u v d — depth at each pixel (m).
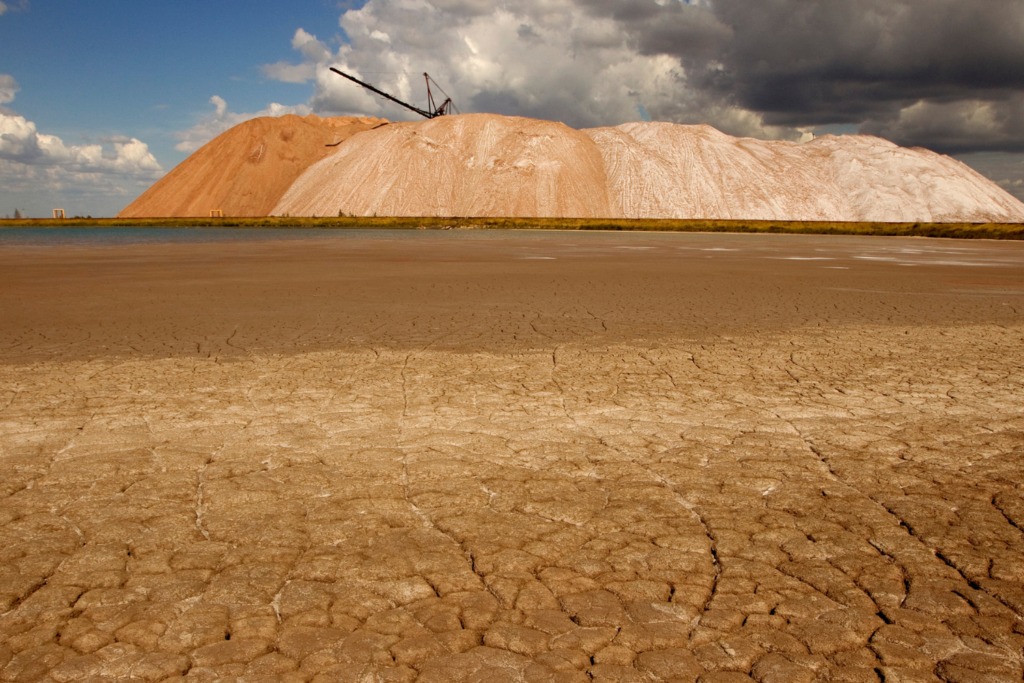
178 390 5.41
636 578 2.67
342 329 8.12
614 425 4.55
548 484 3.56
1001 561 2.80
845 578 2.67
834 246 30.98
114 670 2.15
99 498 3.38
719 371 6.08
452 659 2.20
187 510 3.25
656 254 23.11
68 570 2.73
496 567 2.75
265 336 7.69
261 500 3.36
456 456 3.96
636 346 7.16
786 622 2.39
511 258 20.53
